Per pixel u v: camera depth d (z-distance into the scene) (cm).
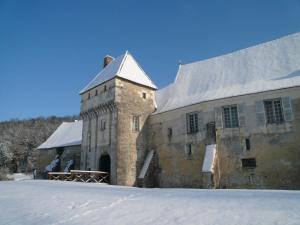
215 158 1942
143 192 1165
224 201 830
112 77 2470
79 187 1503
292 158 1700
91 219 720
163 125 2452
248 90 1984
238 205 759
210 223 612
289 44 2167
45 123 9406
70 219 732
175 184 2211
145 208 801
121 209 807
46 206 908
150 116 2609
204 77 2522
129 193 1134
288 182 1684
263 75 2083
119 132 2317
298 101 1758
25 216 788
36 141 6712
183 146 2223
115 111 2384
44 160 3703
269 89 1862
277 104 1845
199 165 2072
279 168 1731
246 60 2334
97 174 2273
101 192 1191
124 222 673
